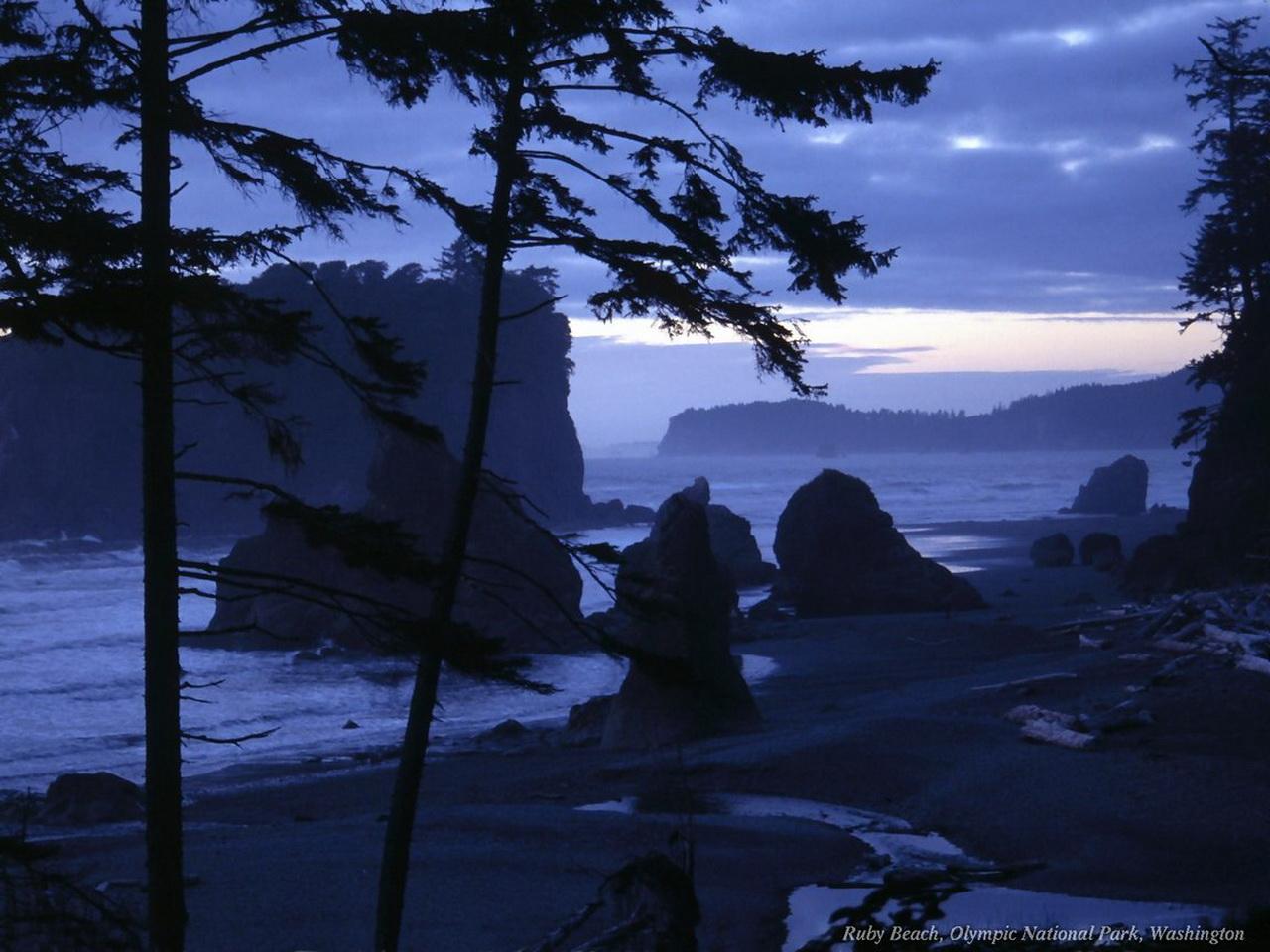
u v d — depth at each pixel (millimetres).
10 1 9242
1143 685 27500
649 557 27969
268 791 25547
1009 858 16422
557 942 7578
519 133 12094
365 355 10195
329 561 55438
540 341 177625
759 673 40625
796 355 11781
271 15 9719
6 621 77062
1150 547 61531
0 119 9188
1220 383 66250
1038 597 62812
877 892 14594
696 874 15594
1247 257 66625
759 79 11336
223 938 12961
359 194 10320
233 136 9742
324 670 49031
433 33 10016
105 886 13562
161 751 9633
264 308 9930
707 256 11664
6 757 34250
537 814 19578
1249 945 11820
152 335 9391
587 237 11664
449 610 11945
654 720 27219
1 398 152500
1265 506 56688
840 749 23141
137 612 83000
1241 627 32844
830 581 60781
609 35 11773
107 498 155750
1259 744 21609
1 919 6637
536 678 46500
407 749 12094
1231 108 68812
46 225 8805
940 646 43844
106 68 9820
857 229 11891
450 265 171750
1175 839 16500
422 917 13641
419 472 52531
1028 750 22500
